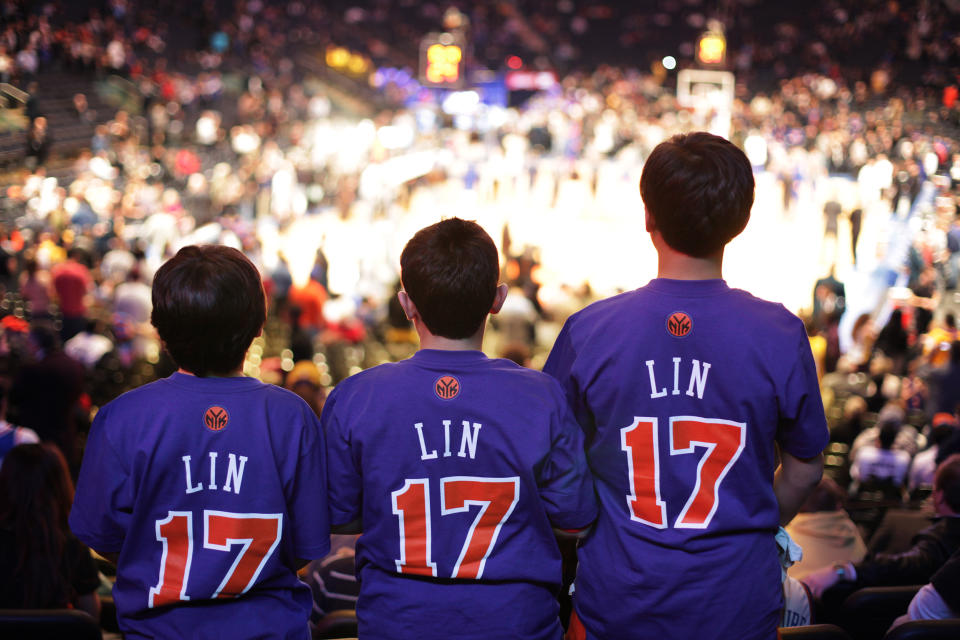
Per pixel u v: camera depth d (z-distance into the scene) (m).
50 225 19.36
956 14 38.69
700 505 2.18
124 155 26.59
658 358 2.21
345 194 27.64
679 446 2.19
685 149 2.21
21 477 3.34
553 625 2.35
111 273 16.02
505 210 28.75
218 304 2.35
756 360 2.16
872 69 40.22
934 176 26.11
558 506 2.28
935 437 7.03
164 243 20.36
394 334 14.52
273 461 2.37
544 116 38.44
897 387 12.55
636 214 28.33
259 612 2.37
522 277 17.22
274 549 2.38
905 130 30.33
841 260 21.84
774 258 22.05
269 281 15.84
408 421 2.29
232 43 42.03
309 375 6.62
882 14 45.31
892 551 4.72
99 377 11.91
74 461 6.98
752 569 2.17
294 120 38.16
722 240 2.22
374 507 2.31
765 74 47.84
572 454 2.28
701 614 2.14
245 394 2.40
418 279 2.31
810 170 30.59
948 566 3.15
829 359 13.41
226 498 2.35
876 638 3.41
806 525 4.12
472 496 2.28
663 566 2.16
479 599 2.26
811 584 3.73
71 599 3.55
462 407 2.29
